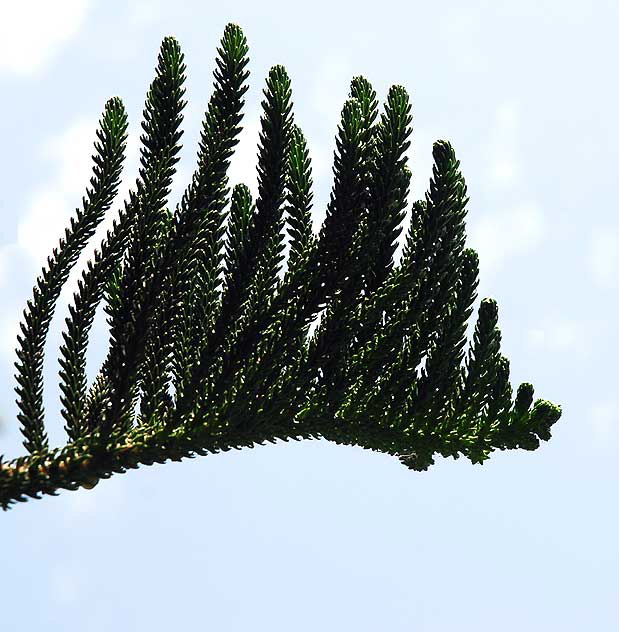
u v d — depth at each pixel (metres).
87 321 6.11
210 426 5.88
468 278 6.35
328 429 6.14
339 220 6.03
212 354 5.86
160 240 6.18
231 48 6.30
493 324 6.31
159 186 6.24
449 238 6.25
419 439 6.21
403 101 6.24
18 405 5.86
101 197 6.34
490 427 6.22
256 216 6.07
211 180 6.12
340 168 6.06
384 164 6.13
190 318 6.18
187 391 5.80
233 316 5.93
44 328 6.08
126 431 5.79
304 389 5.99
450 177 6.26
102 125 6.39
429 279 6.20
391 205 6.12
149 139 6.29
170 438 5.81
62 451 5.57
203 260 6.38
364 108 6.30
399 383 6.17
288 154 6.14
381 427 6.20
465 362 6.28
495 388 6.23
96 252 6.15
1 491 5.34
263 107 6.12
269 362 5.89
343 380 6.03
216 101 6.28
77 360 6.02
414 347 6.23
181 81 6.35
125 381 5.75
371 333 6.12
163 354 6.01
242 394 5.87
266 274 6.17
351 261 6.03
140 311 5.86
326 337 6.00
